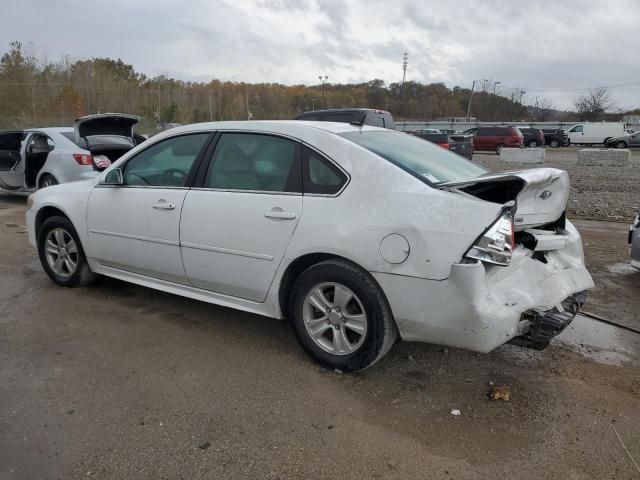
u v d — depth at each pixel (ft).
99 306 15.07
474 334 9.59
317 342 11.50
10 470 8.27
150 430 9.30
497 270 9.93
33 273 18.13
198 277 13.07
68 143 30.86
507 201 10.07
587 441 9.11
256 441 9.04
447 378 11.22
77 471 8.27
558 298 10.64
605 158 71.46
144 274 14.51
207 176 12.93
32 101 150.10
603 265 20.43
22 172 32.24
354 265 10.65
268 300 12.03
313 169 11.34
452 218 9.68
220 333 13.33
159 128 142.82
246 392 10.56
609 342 13.25
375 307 10.43
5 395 10.36
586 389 10.85
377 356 10.66
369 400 10.32
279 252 11.48
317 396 10.43
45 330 13.41
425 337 10.18
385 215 10.21
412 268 9.86
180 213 13.05
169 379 11.03
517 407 10.14
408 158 11.55
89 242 15.37
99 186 15.20
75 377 11.08
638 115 255.09
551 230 12.11
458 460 8.60
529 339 10.44
